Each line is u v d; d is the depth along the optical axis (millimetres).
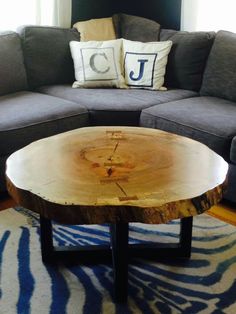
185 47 2875
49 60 2938
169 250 1816
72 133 1872
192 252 1865
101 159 1586
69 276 1707
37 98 2613
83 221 1289
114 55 2920
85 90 2838
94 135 1846
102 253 1796
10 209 2213
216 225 2082
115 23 3330
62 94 2754
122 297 1556
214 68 2764
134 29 3213
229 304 1557
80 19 3449
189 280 1690
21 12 3029
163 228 2062
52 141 1770
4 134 2152
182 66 2898
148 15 3523
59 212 1295
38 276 1701
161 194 1330
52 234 1853
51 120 2326
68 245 1903
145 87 2879
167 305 1552
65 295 1598
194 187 1380
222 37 2781
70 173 1470
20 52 2826
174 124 2316
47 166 1524
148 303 1561
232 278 1698
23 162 1558
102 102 2564
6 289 1620
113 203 1278
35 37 2877
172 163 1556
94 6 3500
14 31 2900
